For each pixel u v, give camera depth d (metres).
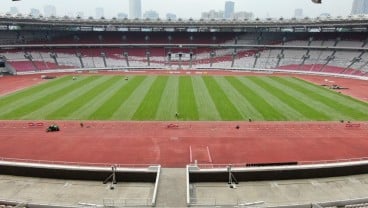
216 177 20.61
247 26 99.75
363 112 44.47
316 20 91.19
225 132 36.06
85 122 39.28
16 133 35.47
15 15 88.94
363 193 19.27
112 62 94.94
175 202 18.12
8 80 70.44
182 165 27.80
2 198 18.58
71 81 68.25
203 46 103.62
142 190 19.69
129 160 28.78
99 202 18.33
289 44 98.19
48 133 35.53
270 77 76.88
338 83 68.75
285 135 35.34
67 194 19.16
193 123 39.03
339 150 31.34
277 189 19.72
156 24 101.69
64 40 99.81
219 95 54.16
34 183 20.38
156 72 85.06
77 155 29.80
